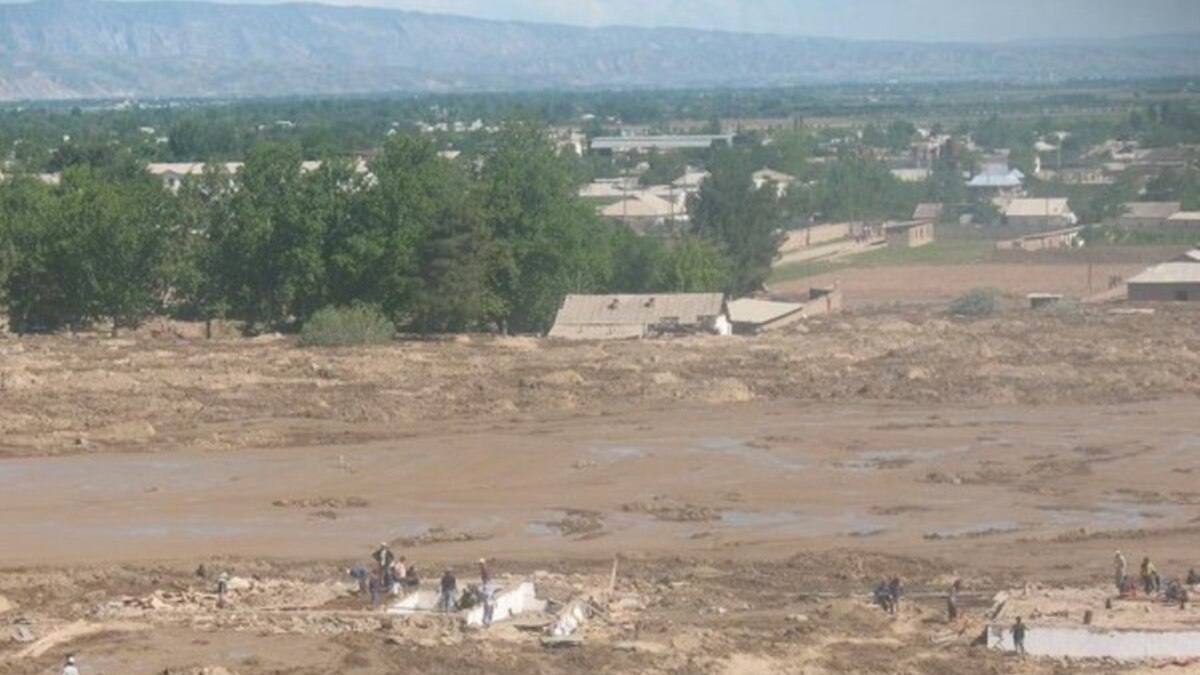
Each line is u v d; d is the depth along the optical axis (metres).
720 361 138.88
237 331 169.75
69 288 161.75
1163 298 180.62
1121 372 130.38
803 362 138.12
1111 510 90.12
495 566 78.31
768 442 106.50
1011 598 70.50
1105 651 63.28
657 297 162.62
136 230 160.75
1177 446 105.19
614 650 62.88
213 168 171.62
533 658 62.03
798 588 75.06
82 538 84.25
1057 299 179.50
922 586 75.12
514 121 170.62
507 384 127.75
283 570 77.88
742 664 61.59
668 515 89.25
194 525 87.06
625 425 113.06
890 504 91.50
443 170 166.00
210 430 111.50
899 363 136.75
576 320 160.50
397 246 156.38
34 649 62.59
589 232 168.00
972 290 187.38
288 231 161.75
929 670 61.28
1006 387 125.19
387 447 105.75
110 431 108.94
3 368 129.75
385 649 62.94
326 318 150.12
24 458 102.88
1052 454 103.12
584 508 90.88
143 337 161.62
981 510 90.19
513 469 99.75
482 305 158.00
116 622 66.69
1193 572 74.12
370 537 85.00
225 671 59.22
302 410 117.75
